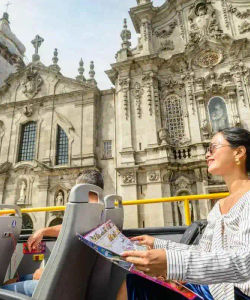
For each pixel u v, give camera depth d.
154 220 18.64
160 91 23.31
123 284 2.09
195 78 22.56
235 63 21.81
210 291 2.00
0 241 2.91
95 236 1.98
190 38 23.73
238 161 2.29
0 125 27.33
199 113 21.58
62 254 1.98
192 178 19.72
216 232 2.12
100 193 2.54
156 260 1.55
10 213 5.84
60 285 1.99
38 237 3.20
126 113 22.61
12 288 2.52
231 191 2.31
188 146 20.48
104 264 2.66
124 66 24.03
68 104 25.53
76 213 2.05
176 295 1.98
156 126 21.52
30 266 4.23
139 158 21.20
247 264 1.54
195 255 1.59
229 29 23.08
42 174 23.00
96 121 24.48
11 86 28.58
